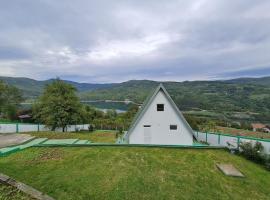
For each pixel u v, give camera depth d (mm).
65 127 48375
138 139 27844
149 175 16328
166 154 20906
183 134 27938
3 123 37969
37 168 16688
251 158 21844
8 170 15719
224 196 14641
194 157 20641
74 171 16391
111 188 14203
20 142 25203
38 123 49469
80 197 13016
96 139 32125
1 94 51781
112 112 85125
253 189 16094
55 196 12883
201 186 15523
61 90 47250
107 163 18062
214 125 46625
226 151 23141
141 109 29891
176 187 15000
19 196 10055
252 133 35719
